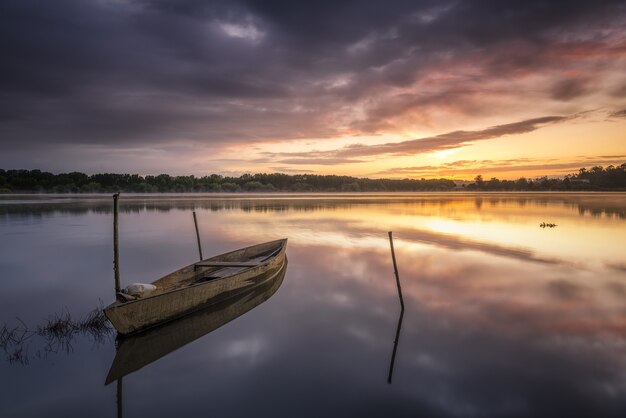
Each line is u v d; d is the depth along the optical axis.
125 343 10.25
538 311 12.39
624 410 7.33
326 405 7.53
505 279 16.17
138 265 19.39
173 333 11.09
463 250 22.80
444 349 9.83
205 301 12.29
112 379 8.56
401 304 12.73
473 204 70.06
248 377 8.59
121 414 7.30
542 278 16.30
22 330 11.05
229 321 11.84
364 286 15.40
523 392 7.91
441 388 8.10
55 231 31.34
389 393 7.92
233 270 15.69
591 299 13.56
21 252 22.50
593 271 17.50
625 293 14.24
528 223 36.78
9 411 7.39
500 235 28.73
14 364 9.20
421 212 50.88
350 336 10.68
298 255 21.53
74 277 16.95
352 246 24.34
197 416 7.23
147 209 55.66
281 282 16.05
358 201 82.50
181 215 46.12
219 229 33.03
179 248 24.20
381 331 10.97
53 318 12.02
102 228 33.44
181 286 13.78
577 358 9.32
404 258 20.52
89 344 10.23
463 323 11.50
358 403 7.59
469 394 7.88
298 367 9.01
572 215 45.31
